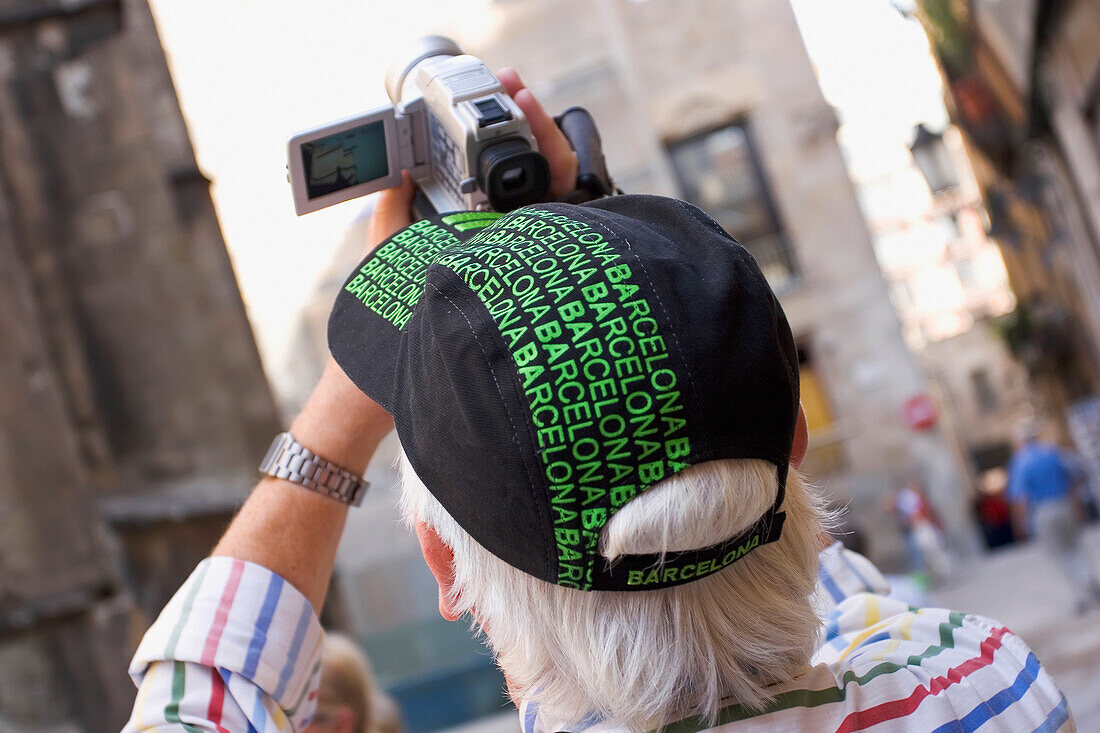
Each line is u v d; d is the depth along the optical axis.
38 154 8.52
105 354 8.43
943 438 15.10
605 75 16.08
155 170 8.61
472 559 0.72
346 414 0.89
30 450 5.62
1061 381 20.59
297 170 0.93
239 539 0.90
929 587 12.71
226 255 8.78
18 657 5.38
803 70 15.61
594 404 0.63
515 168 0.85
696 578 0.67
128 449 8.34
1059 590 9.56
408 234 0.86
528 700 0.76
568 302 0.65
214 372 8.48
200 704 0.84
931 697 0.75
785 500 0.75
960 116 17.73
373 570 13.31
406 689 12.16
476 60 0.93
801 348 15.55
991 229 20.28
